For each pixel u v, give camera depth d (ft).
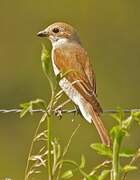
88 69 30.40
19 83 70.44
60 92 20.04
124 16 81.97
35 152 54.29
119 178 19.24
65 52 31.45
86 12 81.71
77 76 29.48
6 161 59.26
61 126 59.21
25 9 79.71
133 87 71.77
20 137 61.57
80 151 58.70
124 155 19.45
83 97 28.76
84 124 59.06
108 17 81.51
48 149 19.75
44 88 68.90
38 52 75.82
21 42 77.71
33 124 61.21
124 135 19.11
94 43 80.33
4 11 79.71
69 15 81.46
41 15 80.48
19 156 60.64
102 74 73.97
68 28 32.65
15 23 78.89
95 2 81.51
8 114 63.31
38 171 20.59
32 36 78.28
